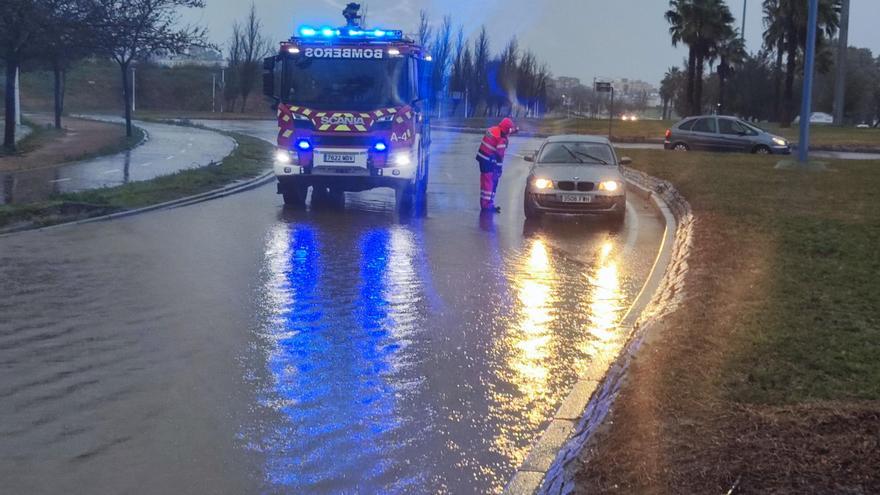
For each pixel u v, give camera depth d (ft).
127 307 27.63
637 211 58.34
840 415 16.25
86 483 14.99
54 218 46.60
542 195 49.88
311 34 53.57
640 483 13.42
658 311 26.12
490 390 20.29
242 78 279.28
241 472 15.56
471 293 30.96
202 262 35.55
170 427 17.63
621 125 201.77
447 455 16.47
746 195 57.47
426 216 53.01
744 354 20.71
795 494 12.75
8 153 91.50
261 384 20.43
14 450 16.37
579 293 31.42
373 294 30.37
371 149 52.31
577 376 21.48
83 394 19.51
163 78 322.14
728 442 14.94
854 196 57.06
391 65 52.54
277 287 31.09
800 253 35.32
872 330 22.95
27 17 85.35
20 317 26.17
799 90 269.64
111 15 97.40
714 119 111.45
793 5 184.96
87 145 108.88
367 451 16.61
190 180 66.64
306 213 52.75
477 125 219.61
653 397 17.61
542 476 15.24
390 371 21.63
